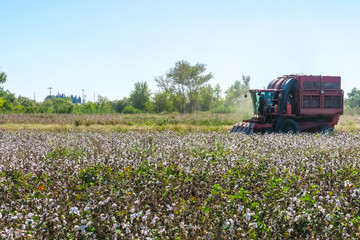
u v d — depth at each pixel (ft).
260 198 23.35
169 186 25.31
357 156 38.81
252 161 33.58
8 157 36.78
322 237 17.71
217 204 22.43
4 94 282.56
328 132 67.10
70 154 40.70
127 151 39.50
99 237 17.92
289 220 19.07
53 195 23.62
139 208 20.77
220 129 80.48
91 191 24.21
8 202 23.20
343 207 21.20
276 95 72.43
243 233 17.98
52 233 17.85
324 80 73.51
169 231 18.28
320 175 29.86
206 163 32.55
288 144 45.85
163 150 40.50
